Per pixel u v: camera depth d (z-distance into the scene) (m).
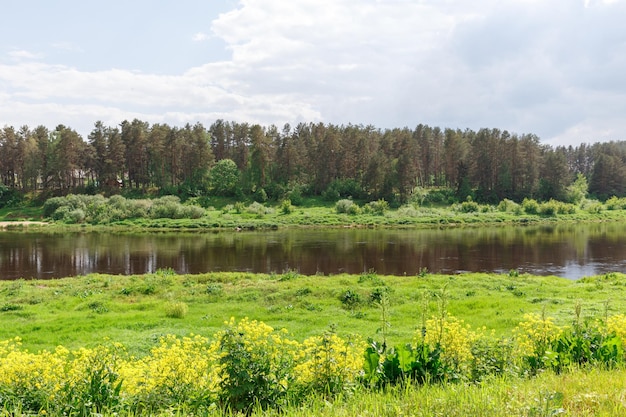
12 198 96.00
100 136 103.94
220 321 18.08
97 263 40.41
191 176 105.81
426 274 31.02
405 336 15.41
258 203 93.44
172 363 6.96
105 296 23.66
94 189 101.25
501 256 44.69
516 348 8.84
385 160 101.44
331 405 5.77
